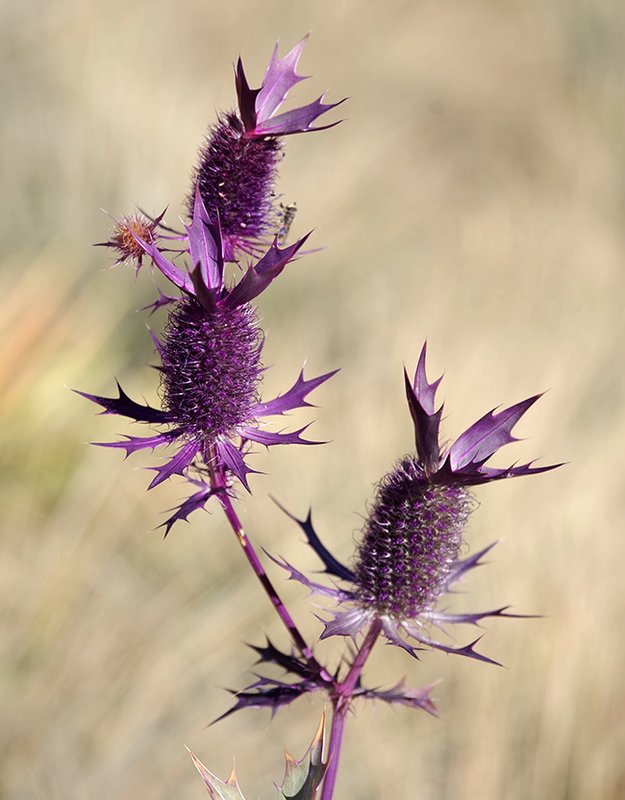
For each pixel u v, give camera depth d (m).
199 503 0.78
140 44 2.10
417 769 1.02
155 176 1.78
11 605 1.06
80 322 1.36
